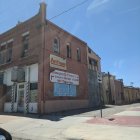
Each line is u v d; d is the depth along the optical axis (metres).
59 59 22.81
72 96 24.30
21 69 21.78
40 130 12.06
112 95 39.09
